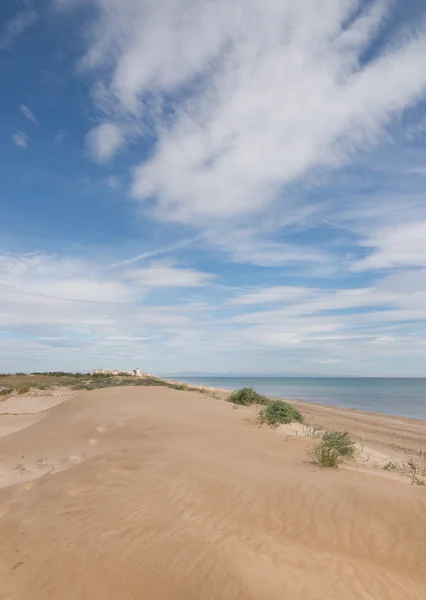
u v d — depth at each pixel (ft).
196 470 29.27
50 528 21.34
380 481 27.04
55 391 122.72
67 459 41.55
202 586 15.66
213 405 65.67
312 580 16.29
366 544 19.52
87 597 15.85
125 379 154.10
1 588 16.74
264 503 23.41
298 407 116.37
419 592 16.43
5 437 55.83
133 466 31.96
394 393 227.20
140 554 18.07
